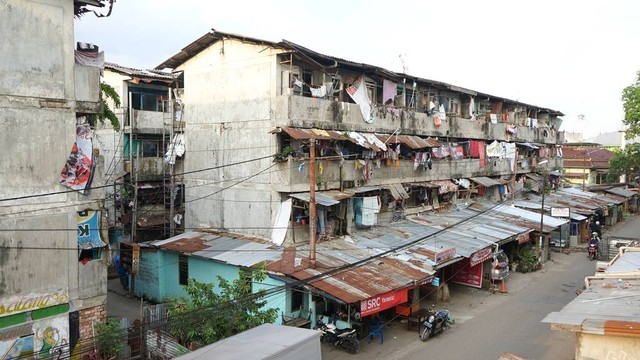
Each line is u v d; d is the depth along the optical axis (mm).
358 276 17469
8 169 12070
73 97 13273
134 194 23484
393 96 24281
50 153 12836
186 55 22859
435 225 25547
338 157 20516
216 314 14078
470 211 30297
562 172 50969
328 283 16438
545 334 19031
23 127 12305
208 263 19656
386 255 20047
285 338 11914
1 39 11820
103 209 14102
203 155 22750
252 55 20219
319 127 20203
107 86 15672
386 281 17484
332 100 20922
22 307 12367
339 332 17172
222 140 21734
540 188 40156
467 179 30875
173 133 24500
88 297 13797
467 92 30078
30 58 12359
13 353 12172
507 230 27234
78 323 13664
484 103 34531
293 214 19641
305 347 11883
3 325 12109
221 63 21641
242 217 21031
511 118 37156
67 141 13172
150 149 26516
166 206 25203
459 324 20156
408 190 25641
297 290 16531
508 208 32844
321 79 21219
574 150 58656
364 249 20422
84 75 13484
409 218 26203
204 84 22547
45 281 12805
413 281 18000
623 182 56094
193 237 21516
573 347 17750
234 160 21250
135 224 23156
